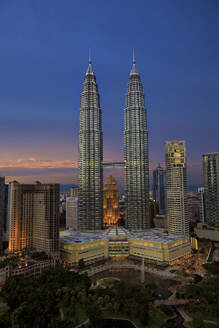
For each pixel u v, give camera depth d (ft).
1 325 586.04
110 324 637.71
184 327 610.65
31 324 607.78
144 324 627.05
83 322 636.48
